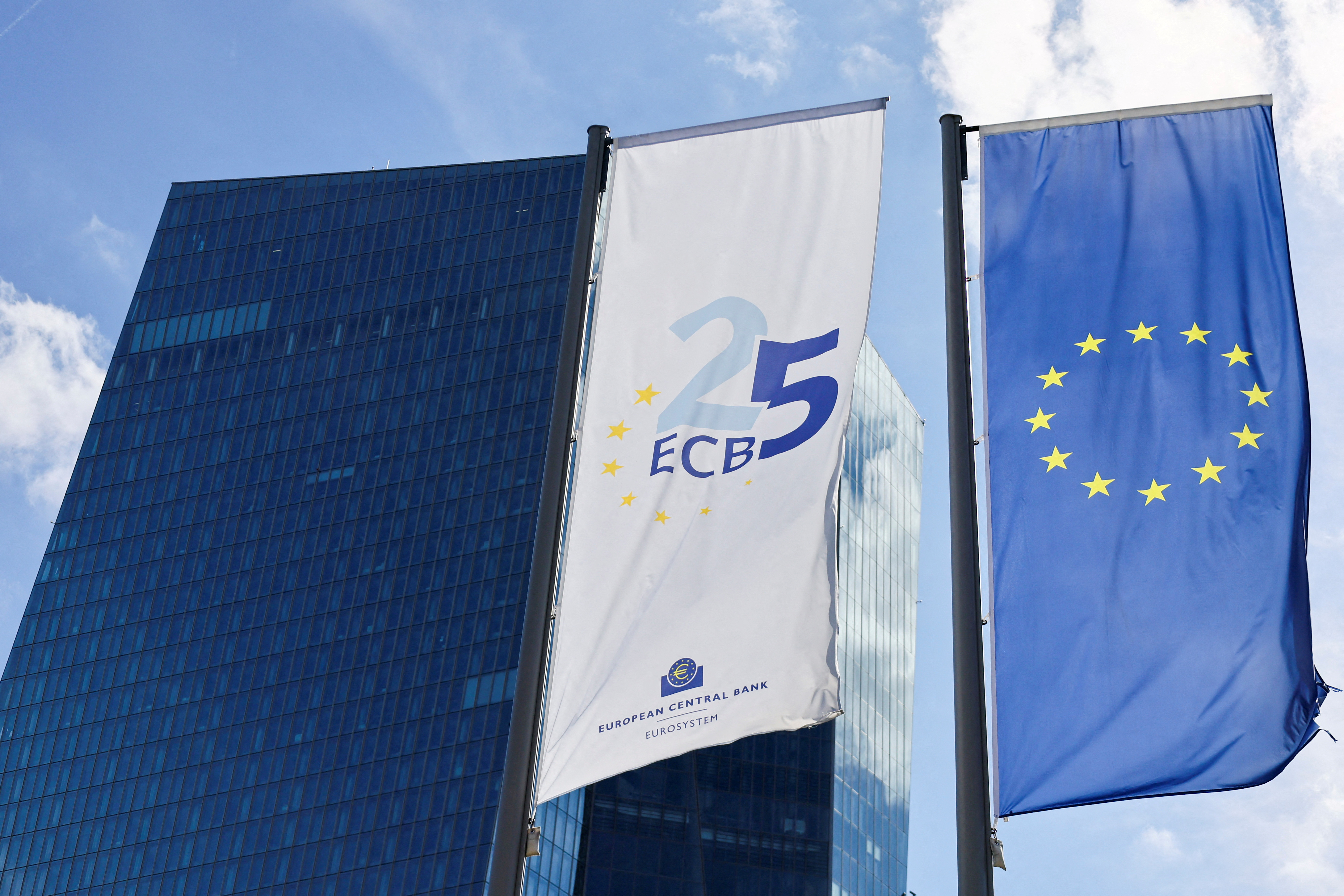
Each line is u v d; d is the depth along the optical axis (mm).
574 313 25578
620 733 22734
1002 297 25312
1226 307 24828
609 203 27297
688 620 23375
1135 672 22547
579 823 176750
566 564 24125
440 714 186625
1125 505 23578
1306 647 22547
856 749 197250
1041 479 23891
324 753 190625
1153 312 24906
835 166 26969
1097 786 21969
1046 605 23062
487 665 187250
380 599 199625
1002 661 22844
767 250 26328
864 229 26234
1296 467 23609
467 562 197125
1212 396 24234
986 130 26688
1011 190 26141
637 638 23375
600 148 27594
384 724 189250
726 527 23984
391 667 193250
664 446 24844
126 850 195625
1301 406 24000
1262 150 25938
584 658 23375
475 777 179625
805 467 24219
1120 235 25547
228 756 196500
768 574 23484
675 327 25859
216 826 191875
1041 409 24375
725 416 24922
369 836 181750
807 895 181000
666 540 24062
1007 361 24812
